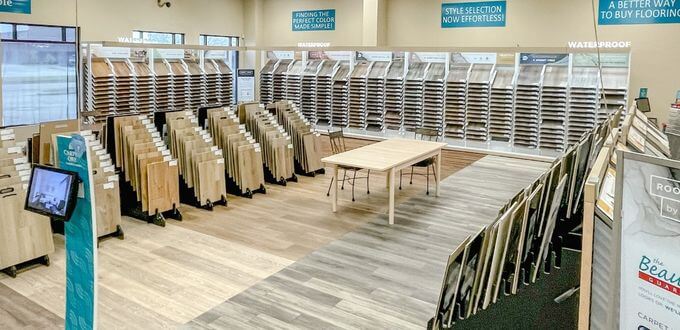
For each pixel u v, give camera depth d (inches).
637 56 402.9
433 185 317.1
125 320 154.9
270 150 310.8
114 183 216.7
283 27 594.9
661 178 43.8
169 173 241.4
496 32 462.9
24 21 413.7
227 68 507.2
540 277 110.8
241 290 175.2
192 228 235.6
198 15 555.8
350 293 173.0
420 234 230.7
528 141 397.7
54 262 195.8
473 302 92.8
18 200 181.5
